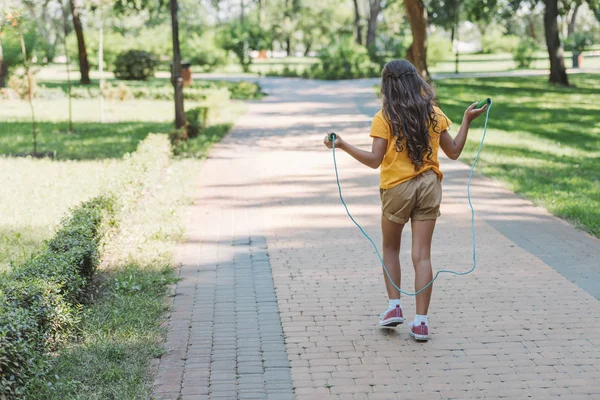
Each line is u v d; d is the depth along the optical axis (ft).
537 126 61.77
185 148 45.03
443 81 115.44
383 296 18.60
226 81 126.21
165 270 20.51
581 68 146.20
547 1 106.73
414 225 15.44
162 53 164.86
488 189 33.37
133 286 18.71
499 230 25.57
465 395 13.15
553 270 20.75
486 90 97.96
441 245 23.54
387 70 15.21
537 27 239.30
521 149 47.34
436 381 13.71
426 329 15.52
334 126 60.54
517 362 14.52
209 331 16.19
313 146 48.52
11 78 90.63
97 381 13.41
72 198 30.86
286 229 25.86
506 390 13.33
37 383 12.52
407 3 71.56
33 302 13.82
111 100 90.74
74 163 41.60
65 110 78.28
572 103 81.46
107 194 23.36
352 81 128.06
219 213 28.50
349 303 18.08
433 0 124.77
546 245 23.52
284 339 15.78
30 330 12.77
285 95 96.94
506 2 111.04
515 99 85.97
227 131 57.62
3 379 11.49
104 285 19.21
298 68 169.17
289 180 35.78
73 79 128.26
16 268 16.25
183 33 165.89
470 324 16.58
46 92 92.43
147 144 35.96
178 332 16.11
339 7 245.86
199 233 25.29
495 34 240.12
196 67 172.96
